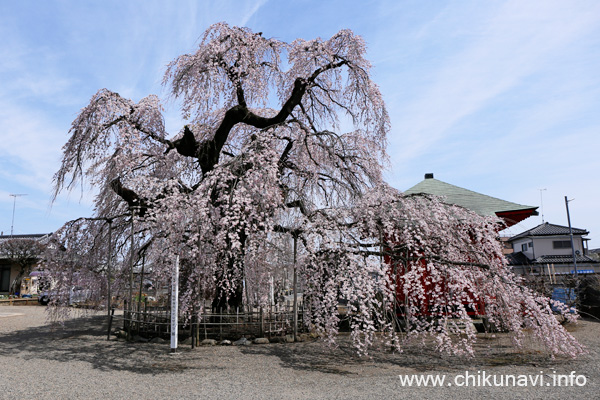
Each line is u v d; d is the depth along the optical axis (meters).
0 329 10.53
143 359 6.68
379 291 6.53
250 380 5.38
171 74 10.27
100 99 8.68
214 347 7.66
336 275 6.70
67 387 5.04
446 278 6.64
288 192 9.52
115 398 4.61
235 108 9.74
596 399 4.31
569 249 23.70
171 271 7.54
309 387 5.01
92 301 10.59
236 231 7.25
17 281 22.92
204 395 4.71
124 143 8.59
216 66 9.36
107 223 9.76
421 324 6.59
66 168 8.88
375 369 5.97
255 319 8.87
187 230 7.44
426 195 7.83
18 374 5.70
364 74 9.84
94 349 7.56
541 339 6.22
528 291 6.51
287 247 8.45
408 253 7.25
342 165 10.26
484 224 7.50
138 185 8.21
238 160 7.84
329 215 7.54
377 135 10.60
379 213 7.50
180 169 10.47
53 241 8.77
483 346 7.52
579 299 11.32
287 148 10.33
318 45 9.84
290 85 11.59
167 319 8.88
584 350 6.74
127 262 10.09
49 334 9.52
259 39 10.22
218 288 8.66
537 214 10.59
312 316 7.17
